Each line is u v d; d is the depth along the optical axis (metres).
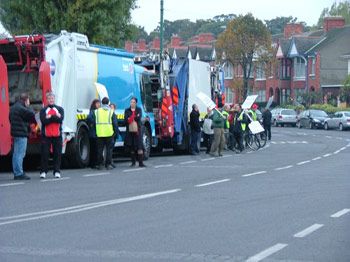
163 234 12.65
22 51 23.98
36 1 37.12
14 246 11.60
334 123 73.19
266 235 12.63
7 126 22.64
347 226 13.59
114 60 29.11
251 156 33.88
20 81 24.77
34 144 24.38
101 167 25.67
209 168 26.36
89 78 26.86
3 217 14.40
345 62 94.94
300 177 22.84
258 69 97.00
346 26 98.62
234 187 19.83
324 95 91.94
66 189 19.09
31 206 15.88
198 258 10.77
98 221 13.98
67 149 25.36
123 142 29.56
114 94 28.94
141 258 10.77
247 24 89.19
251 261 10.57
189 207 15.89
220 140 34.03
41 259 10.69
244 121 37.41
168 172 24.50
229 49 89.38
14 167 21.55
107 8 38.12
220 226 13.51
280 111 84.44
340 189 19.52
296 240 12.20
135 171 24.86
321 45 96.50
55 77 24.45
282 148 41.09
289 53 100.50
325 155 34.53
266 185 20.41
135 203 16.45
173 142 34.84
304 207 16.02
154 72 33.72
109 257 10.83
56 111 22.11
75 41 25.58
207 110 37.38
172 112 33.91
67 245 11.68
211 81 40.62
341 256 10.97
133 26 42.34
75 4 36.81
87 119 25.91
